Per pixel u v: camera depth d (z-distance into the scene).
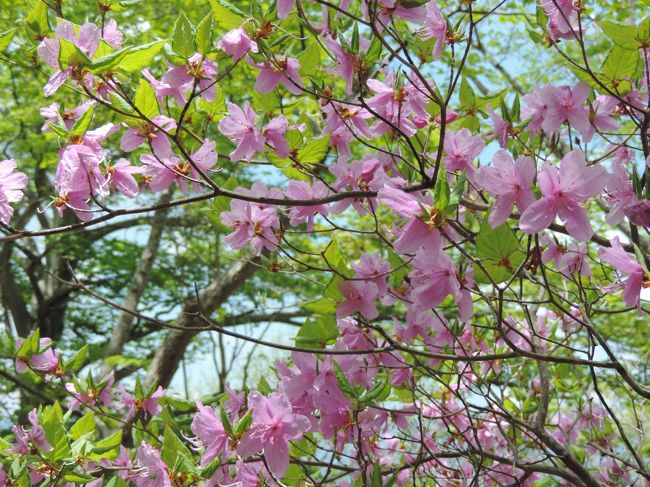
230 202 0.90
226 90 2.41
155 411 1.05
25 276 4.62
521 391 1.12
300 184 0.87
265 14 0.78
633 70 0.82
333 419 0.84
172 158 0.84
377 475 0.82
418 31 0.82
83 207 0.79
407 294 0.89
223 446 0.79
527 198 0.69
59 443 0.83
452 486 1.09
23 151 3.14
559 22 0.82
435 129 0.94
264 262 0.91
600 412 1.14
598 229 2.21
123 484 0.81
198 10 2.49
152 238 3.01
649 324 2.53
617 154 0.97
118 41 0.82
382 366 0.86
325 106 0.87
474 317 1.04
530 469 0.93
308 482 0.92
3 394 2.76
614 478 1.10
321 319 0.84
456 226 0.81
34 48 0.82
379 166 0.86
